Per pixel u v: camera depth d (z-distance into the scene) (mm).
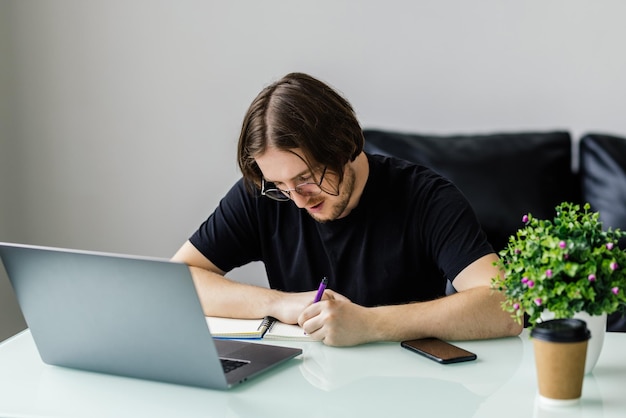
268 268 1945
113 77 2738
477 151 2328
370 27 2676
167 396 1242
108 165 2775
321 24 2688
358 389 1252
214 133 2746
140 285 1224
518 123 2680
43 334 1370
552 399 1169
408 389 1249
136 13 2709
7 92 2750
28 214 2805
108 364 1337
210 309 1682
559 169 2348
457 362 1373
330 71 2707
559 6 2623
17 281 1340
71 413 1178
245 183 1825
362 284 1844
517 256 1292
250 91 2725
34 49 2736
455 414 1146
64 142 2770
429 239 1789
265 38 2703
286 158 1585
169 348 1258
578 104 2656
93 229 2805
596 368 1347
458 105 2689
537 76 2656
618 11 2604
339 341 1464
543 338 1157
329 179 1652
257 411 1168
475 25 2650
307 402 1201
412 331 1481
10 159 2779
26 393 1265
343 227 1835
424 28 2664
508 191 2283
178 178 2771
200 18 2703
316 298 1595
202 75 2725
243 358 1375
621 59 2623
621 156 2361
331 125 1612
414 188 1826
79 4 2713
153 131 2756
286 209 1904
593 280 1209
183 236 2795
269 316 1631
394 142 2338
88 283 1271
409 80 2689
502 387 1255
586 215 1293
